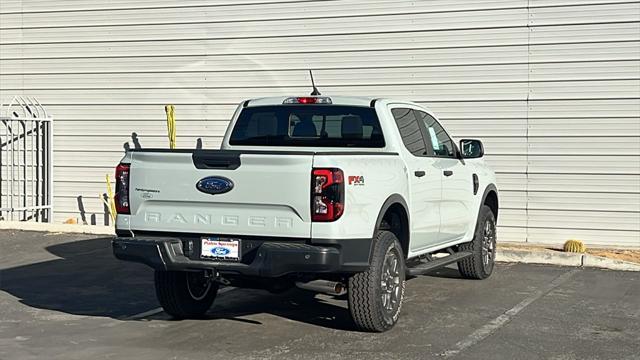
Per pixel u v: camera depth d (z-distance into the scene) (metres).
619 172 12.12
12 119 14.11
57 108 14.96
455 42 12.76
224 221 6.66
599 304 8.48
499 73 12.58
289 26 13.62
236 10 13.88
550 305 8.41
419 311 8.11
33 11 15.04
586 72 12.19
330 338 7.02
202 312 7.92
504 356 6.43
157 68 14.36
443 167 8.61
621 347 6.73
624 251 11.84
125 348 6.73
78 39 14.80
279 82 13.72
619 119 12.08
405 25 13.01
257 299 8.86
